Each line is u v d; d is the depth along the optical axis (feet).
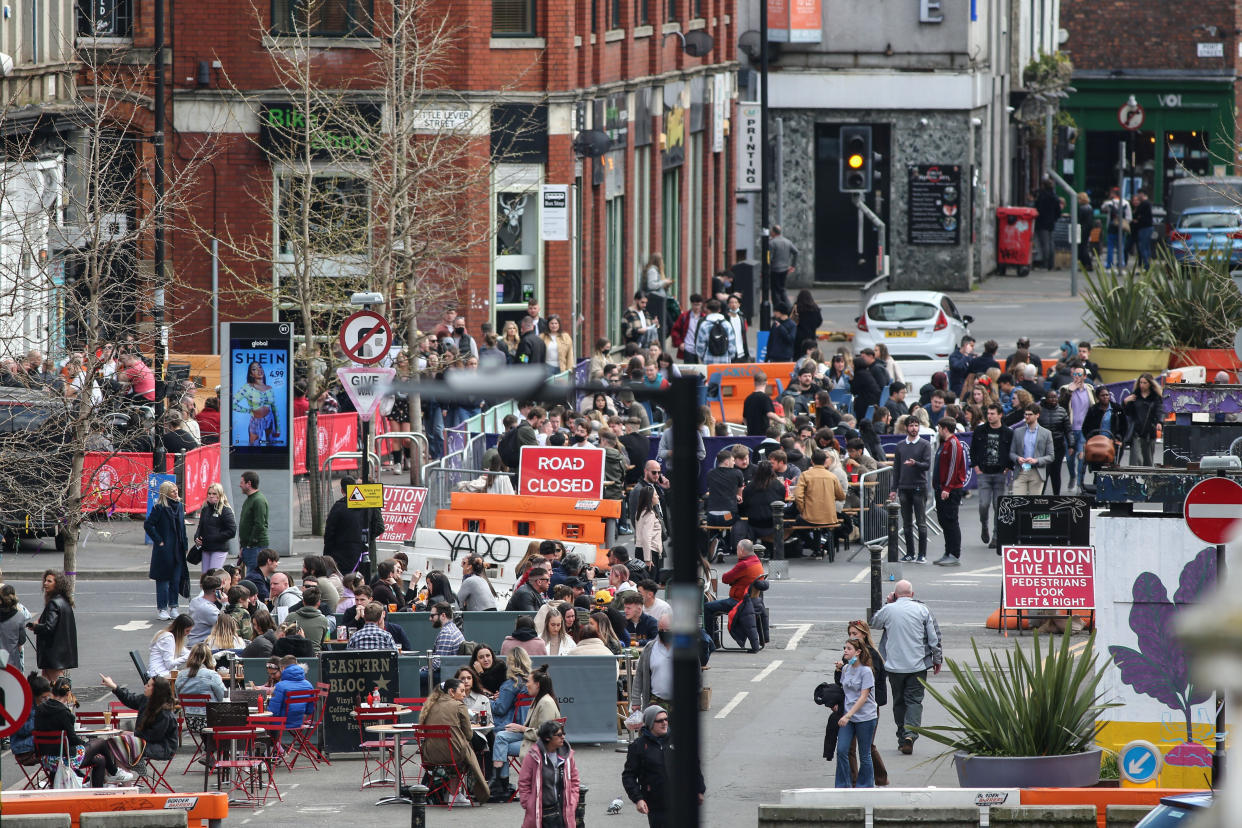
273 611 252.42
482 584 261.44
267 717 205.16
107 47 437.58
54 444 267.80
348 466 384.68
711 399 435.12
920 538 329.31
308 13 385.29
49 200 373.20
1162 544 180.65
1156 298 438.40
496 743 202.69
